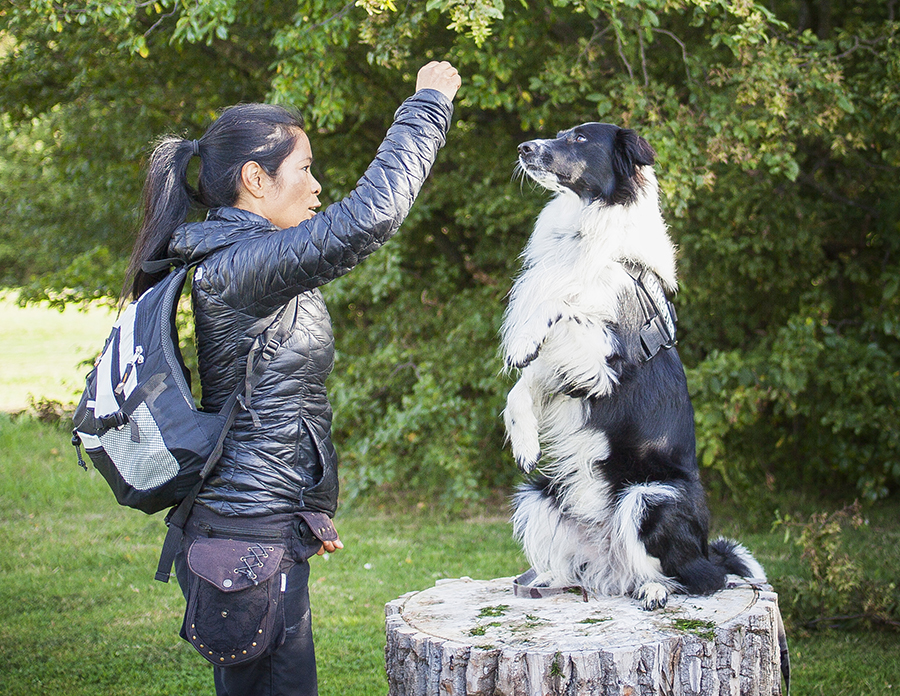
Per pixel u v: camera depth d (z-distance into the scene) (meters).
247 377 1.93
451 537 6.54
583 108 6.40
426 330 7.82
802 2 6.55
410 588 5.36
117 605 5.12
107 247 8.74
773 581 5.04
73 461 8.45
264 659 2.02
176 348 1.94
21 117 8.13
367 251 1.91
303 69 5.51
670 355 2.98
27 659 4.33
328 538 2.04
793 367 6.06
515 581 2.97
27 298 8.58
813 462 7.32
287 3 6.25
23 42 7.51
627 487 2.81
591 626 2.45
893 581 4.98
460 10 4.34
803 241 6.53
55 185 9.08
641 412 2.83
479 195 7.00
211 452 1.88
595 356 2.73
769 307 7.18
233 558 1.89
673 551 2.72
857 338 6.94
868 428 6.97
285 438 1.96
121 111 7.75
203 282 1.95
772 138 5.49
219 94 7.63
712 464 6.54
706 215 6.44
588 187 2.87
